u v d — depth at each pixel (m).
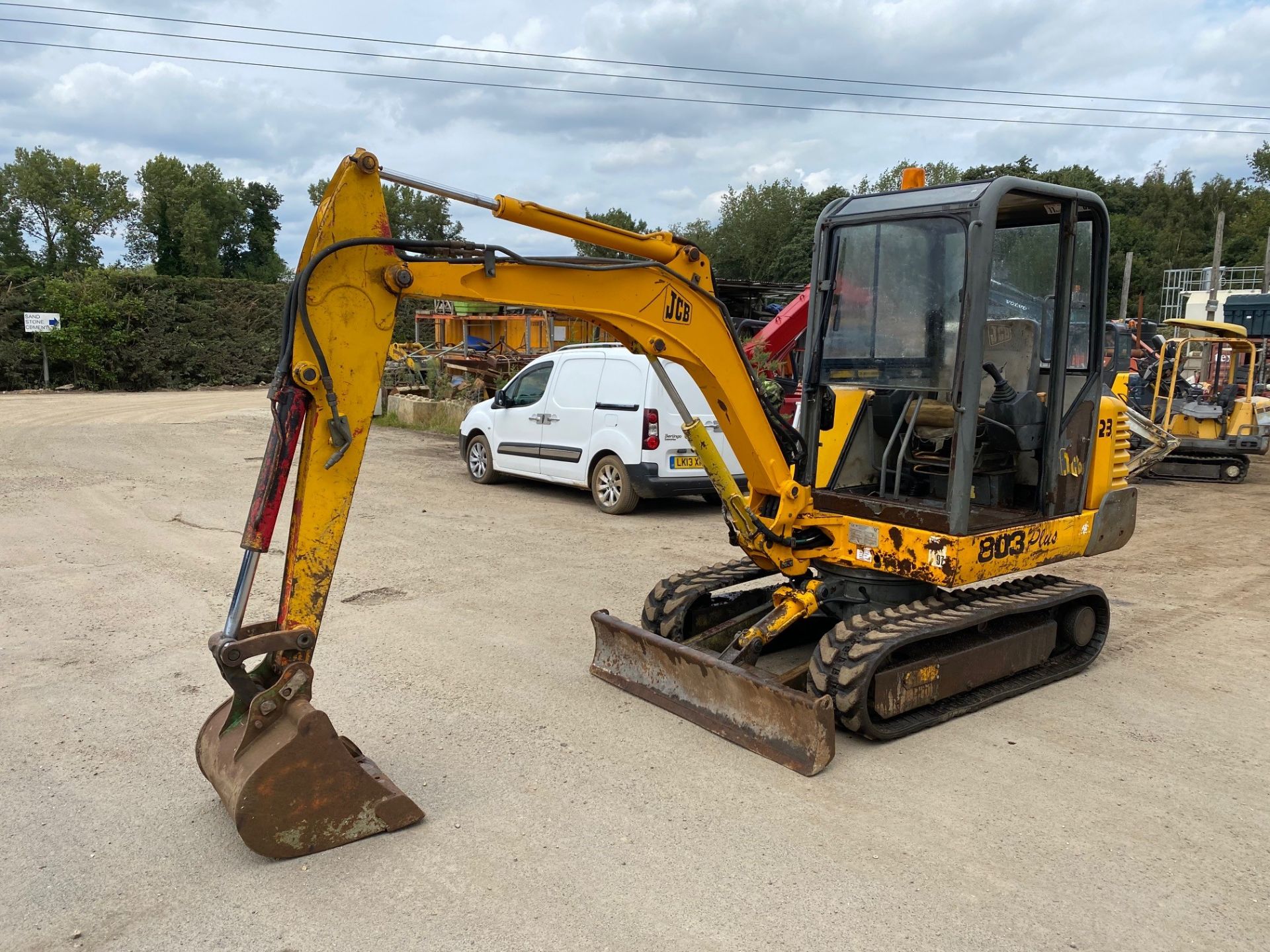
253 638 3.38
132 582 7.08
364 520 9.66
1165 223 57.69
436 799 3.84
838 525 5.02
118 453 14.10
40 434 16.31
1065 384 5.11
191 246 58.50
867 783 4.05
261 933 2.95
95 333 29.50
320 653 5.61
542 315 19.66
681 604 5.37
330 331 3.49
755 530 4.97
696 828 3.63
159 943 2.89
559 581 7.36
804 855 3.44
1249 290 39.41
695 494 10.24
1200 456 14.48
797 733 4.15
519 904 3.11
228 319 33.09
